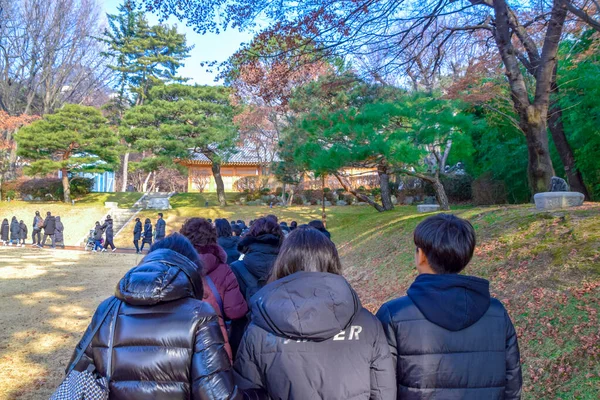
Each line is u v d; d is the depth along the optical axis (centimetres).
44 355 577
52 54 3547
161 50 4119
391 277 877
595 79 1128
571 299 464
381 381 175
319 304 165
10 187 3234
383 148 1112
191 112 2755
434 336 180
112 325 179
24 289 1018
